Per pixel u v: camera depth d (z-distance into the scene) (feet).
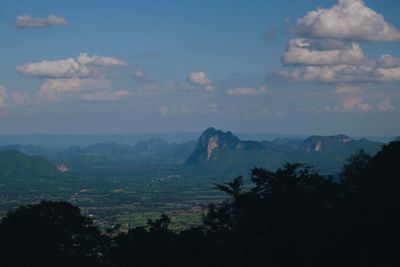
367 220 114.93
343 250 113.91
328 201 143.23
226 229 148.46
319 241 119.34
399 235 108.37
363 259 107.04
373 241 111.45
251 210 143.23
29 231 141.69
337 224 121.70
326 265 115.85
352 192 138.10
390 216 113.29
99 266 143.13
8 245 138.21
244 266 129.59
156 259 140.05
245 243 136.98
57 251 142.61
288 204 138.62
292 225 131.44
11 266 134.72
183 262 139.33
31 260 136.15
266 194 145.79
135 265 139.44
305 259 118.32
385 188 124.77
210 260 138.31
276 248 127.44
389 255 105.09
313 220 129.29
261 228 139.85
